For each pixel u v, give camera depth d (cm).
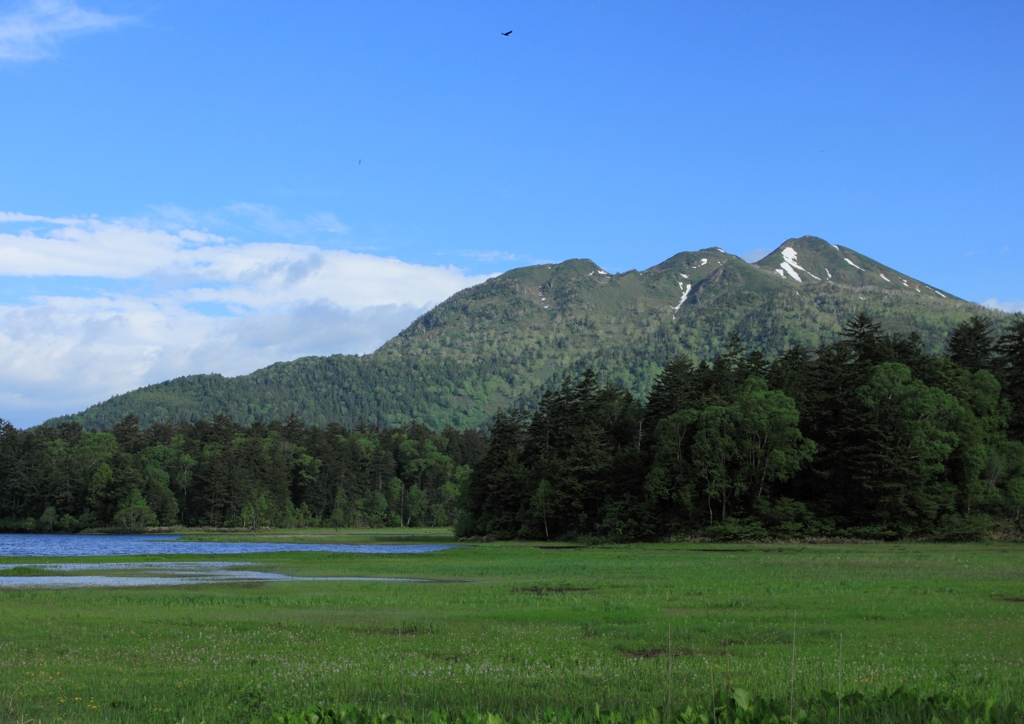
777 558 6894
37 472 17675
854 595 3850
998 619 3008
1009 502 9306
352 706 1488
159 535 15788
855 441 10044
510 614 3284
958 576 4912
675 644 2547
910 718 1394
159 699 1817
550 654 2375
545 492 11612
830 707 1455
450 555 8094
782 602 3591
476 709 1585
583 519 11406
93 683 2005
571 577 5256
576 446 12188
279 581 5178
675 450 10538
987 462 9531
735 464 10325
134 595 4188
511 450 13000
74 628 2938
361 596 4081
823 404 10762
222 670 2167
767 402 9994
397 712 1600
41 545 11481
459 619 3169
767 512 9806
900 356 11419
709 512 10344
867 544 8931
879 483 9338
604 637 2702
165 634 2803
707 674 2014
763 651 2392
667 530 10419
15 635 2772
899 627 2825
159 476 18150
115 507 17012
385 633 2827
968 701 1459
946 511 9425
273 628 2944
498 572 5794
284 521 18662
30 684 1994
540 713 1586
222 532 16900
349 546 11012
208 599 3931
